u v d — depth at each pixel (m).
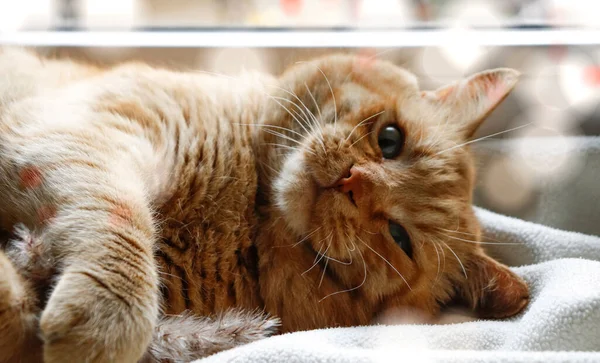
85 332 0.23
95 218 0.26
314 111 0.34
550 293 0.29
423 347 0.27
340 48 0.39
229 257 0.30
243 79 0.35
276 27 0.42
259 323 0.29
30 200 0.27
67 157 0.27
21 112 0.29
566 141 0.42
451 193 0.35
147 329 0.25
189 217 0.30
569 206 0.40
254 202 0.32
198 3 0.42
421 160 0.34
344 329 0.28
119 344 0.24
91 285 0.24
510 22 0.43
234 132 0.32
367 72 0.36
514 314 0.32
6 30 0.39
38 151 0.27
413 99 0.36
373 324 0.33
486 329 0.29
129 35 0.41
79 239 0.25
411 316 0.33
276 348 0.25
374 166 0.32
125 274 0.25
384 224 0.32
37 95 0.32
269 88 0.34
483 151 0.43
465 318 0.34
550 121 0.43
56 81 0.34
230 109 0.32
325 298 0.32
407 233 0.33
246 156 0.32
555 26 0.43
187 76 0.34
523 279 0.33
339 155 0.32
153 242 0.27
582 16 0.43
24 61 0.35
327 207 0.31
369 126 0.33
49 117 0.29
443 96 0.37
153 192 0.29
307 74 0.35
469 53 0.41
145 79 0.32
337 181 0.31
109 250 0.25
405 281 0.33
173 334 0.27
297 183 0.31
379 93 0.35
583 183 0.40
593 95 0.42
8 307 0.24
